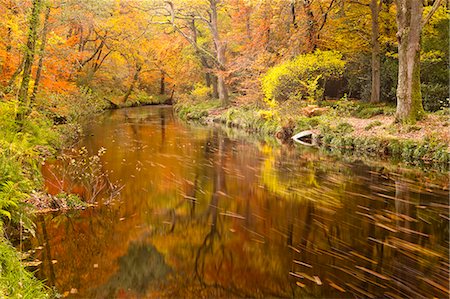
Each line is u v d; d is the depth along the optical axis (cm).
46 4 888
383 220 596
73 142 1320
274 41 2022
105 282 428
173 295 402
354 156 1101
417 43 1142
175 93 3381
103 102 2819
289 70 1683
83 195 721
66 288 415
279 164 1012
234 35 2427
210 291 407
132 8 2488
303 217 614
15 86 1026
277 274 438
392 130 1151
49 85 1260
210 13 2505
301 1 1825
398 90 1186
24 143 687
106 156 1101
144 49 3047
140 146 1285
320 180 842
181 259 482
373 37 1538
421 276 424
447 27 1460
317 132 1374
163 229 577
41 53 945
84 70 2639
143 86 3725
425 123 1135
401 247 496
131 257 485
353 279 421
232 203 694
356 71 1719
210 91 2839
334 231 554
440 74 1468
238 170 945
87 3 1283
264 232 558
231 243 524
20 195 487
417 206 661
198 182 834
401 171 908
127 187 789
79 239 541
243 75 2234
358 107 1466
